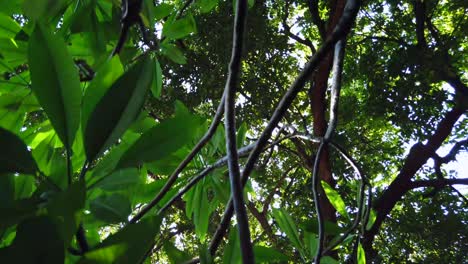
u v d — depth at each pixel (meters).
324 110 10.74
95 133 0.93
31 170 0.89
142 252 0.81
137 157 1.00
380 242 11.33
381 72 11.48
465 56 13.02
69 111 0.95
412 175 10.68
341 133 11.46
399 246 11.15
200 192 2.71
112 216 1.19
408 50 10.90
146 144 1.01
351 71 12.12
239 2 1.13
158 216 0.82
